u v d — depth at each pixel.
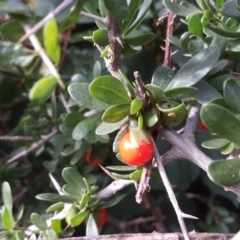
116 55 0.15
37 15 0.13
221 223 0.33
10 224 0.19
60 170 0.28
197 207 0.37
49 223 0.20
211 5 0.18
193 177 0.33
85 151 0.26
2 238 0.19
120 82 0.14
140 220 0.32
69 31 0.20
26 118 0.28
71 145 0.26
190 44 0.18
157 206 0.34
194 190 0.37
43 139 0.27
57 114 0.32
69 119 0.24
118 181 0.19
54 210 0.20
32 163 0.31
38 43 0.12
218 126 0.12
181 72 0.16
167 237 0.16
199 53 0.16
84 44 0.34
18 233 0.19
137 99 0.14
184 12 0.19
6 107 0.34
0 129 0.36
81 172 0.28
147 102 0.15
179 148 0.15
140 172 0.16
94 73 0.24
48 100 0.32
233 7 0.17
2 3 0.12
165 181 0.15
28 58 0.12
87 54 0.32
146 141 0.15
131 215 0.34
